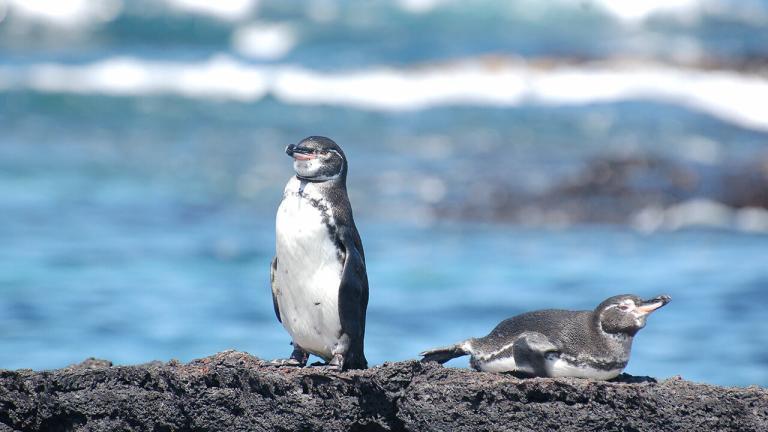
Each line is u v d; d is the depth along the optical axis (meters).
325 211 10.05
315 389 9.96
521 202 32.00
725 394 9.86
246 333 18.62
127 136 41.56
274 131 42.69
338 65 52.97
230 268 24.36
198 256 25.53
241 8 60.91
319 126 43.47
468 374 10.04
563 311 10.35
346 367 10.20
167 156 38.53
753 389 10.02
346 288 9.95
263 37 58.50
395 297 21.62
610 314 9.89
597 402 9.77
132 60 52.97
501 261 25.62
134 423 9.95
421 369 10.07
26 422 9.88
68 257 24.84
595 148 39.28
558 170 35.59
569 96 47.06
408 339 18.23
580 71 49.97
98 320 19.25
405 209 31.70
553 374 10.03
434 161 37.38
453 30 60.94
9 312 19.77
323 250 10.03
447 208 31.75
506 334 10.32
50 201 31.45
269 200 33.03
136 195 32.84
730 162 35.12
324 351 10.35
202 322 19.41
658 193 31.97
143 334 18.44
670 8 62.97
